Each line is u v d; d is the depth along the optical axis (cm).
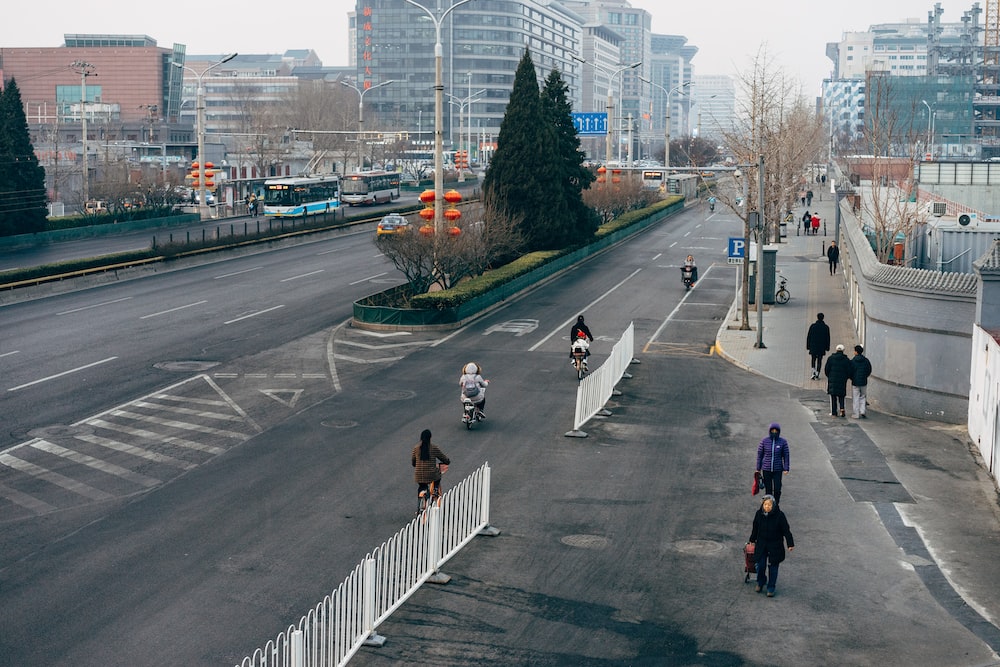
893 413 3086
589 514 2170
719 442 2766
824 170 15588
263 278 5753
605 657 1517
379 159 16300
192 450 2606
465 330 4412
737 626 1633
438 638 1572
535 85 6291
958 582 1828
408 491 2300
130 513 2138
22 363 3575
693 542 2009
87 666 1469
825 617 1672
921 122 18762
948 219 5222
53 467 2453
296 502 2212
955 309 2917
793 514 2180
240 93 18962
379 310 4344
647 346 4194
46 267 5231
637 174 10588
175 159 12606
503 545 1983
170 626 1603
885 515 2180
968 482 2419
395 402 3150
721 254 7406
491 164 6425
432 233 4825
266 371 3531
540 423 2941
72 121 17462
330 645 1460
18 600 1697
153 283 5553
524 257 5984
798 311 5003
